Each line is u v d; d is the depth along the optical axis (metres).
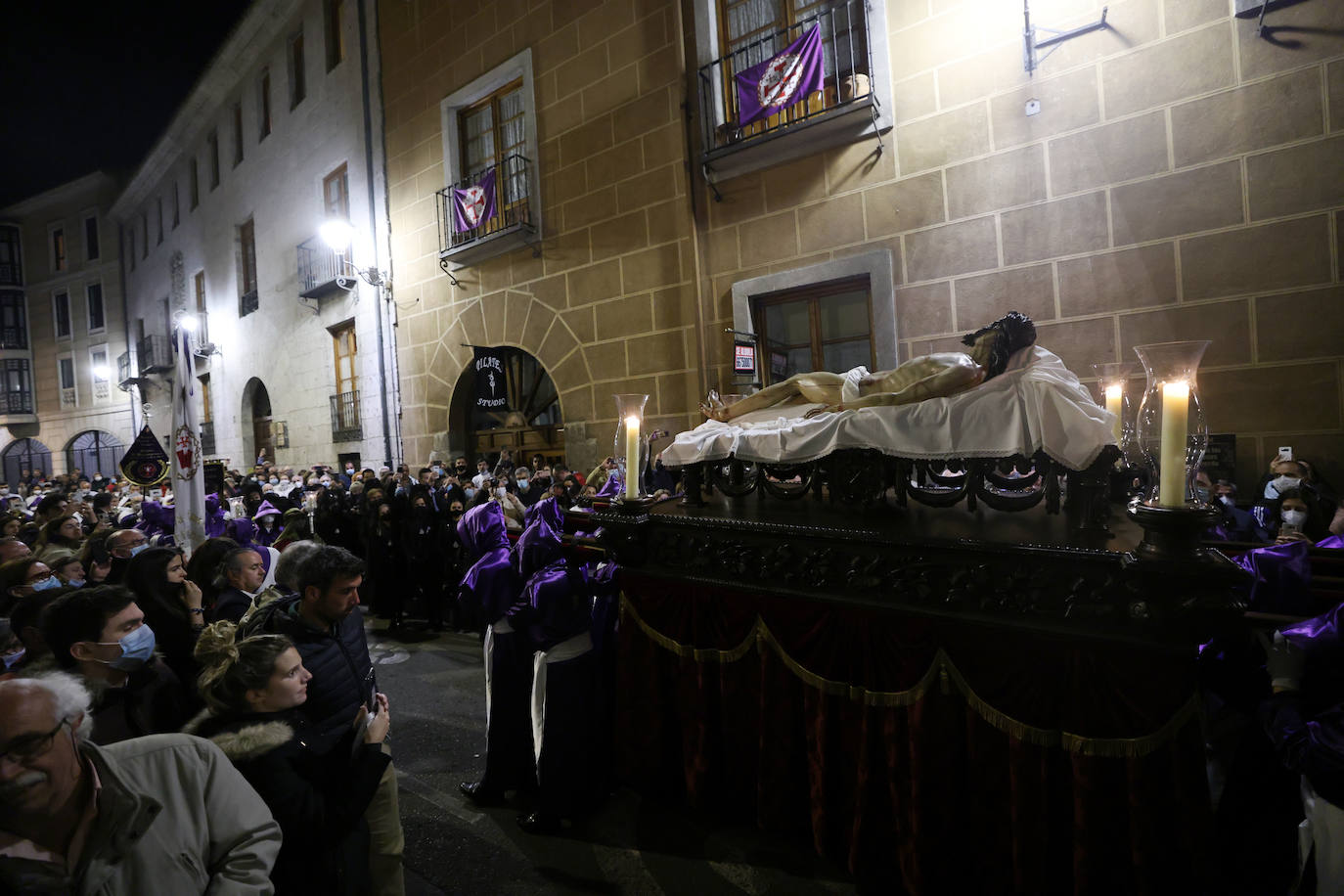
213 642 1.70
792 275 6.48
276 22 13.31
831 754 2.45
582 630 2.99
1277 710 1.84
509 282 8.97
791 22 6.62
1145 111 4.86
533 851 2.82
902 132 5.89
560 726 2.93
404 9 10.20
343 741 1.79
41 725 1.11
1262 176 4.47
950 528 2.26
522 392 9.45
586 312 8.10
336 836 1.63
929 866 2.15
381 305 10.80
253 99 14.55
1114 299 4.98
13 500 9.98
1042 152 5.25
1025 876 2.00
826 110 6.11
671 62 7.28
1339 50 4.24
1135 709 1.80
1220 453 4.62
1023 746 2.01
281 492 9.30
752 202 6.79
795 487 2.78
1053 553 1.88
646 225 7.52
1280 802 2.06
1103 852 1.86
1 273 25.59
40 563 2.88
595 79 7.93
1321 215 4.30
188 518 4.90
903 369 2.53
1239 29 4.54
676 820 2.98
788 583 2.49
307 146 12.58
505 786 3.17
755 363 6.71
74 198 24.66
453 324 9.75
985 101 5.48
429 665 5.32
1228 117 4.58
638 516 2.85
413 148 10.17
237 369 15.85
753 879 2.57
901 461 2.40
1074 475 2.10
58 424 25.44
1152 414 1.77
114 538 3.51
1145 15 4.85
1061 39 5.15
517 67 8.72
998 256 5.44
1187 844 1.74
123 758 1.28
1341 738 1.64
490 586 3.11
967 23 5.56
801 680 2.52
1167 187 4.79
